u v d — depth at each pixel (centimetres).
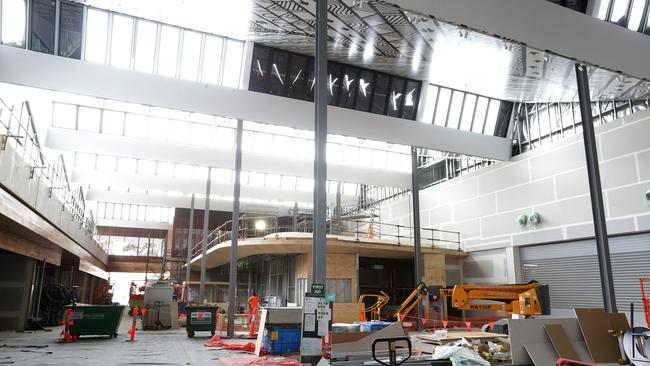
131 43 2031
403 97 2292
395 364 683
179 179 3378
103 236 4966
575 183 2050
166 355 1271
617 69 1488
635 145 1812
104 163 3503
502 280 2394
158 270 4909
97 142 2495
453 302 1677
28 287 2155
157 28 2038
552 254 2167
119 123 2816
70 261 3209
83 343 1577
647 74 1523
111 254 4934
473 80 2088
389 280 3183
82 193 3353
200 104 1900
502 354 1082
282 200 3634
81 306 1723
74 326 1698
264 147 3234
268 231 4016
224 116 1934
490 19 1273
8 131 1284
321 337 902
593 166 1427
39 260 2320
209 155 2780
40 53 1683
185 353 1320
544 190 2203
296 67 2091
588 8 1495
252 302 1959
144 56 2084
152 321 2280
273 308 1322
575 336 1120
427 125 2289
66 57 1730
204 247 2753
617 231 1844
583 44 1398
